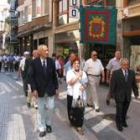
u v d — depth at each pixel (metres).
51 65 8.80
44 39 35.00
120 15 18.28
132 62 17.78
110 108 12.82
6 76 30.36
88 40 18.36
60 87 20.11
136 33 17.06
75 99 9.22
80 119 9.15
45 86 8.70
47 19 32.97
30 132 9.20
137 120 10.80
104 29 18.39
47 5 32.97
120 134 9.20
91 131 9.46
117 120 9.62
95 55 12.44
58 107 13.03
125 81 9.48
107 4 20.19
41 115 8.83
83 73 9.48
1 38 72.75
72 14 23.22
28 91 12.79
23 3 44.19
